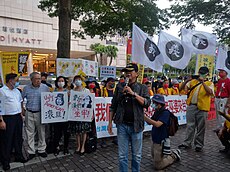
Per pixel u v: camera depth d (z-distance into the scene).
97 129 5.44
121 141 3.28
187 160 4.50
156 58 5.24
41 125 4.60
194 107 5.01
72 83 5.43
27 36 34.62
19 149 4.36
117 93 3.39
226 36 14.51
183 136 6.27
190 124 5.13
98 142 5.66
